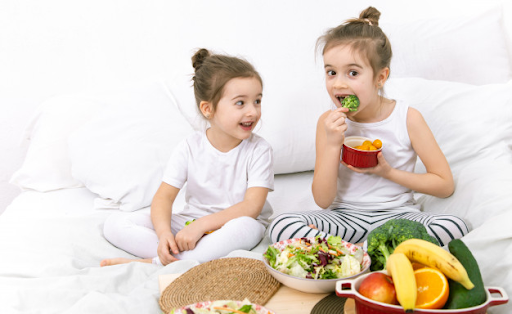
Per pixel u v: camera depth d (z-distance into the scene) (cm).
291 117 196
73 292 117
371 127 156
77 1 228
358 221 150
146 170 185
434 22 221
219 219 150
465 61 215
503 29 221
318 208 175
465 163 168
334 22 232
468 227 135
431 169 152
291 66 217
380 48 146
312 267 105
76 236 154
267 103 200
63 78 233
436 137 177
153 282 123
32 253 140
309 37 228
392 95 189
